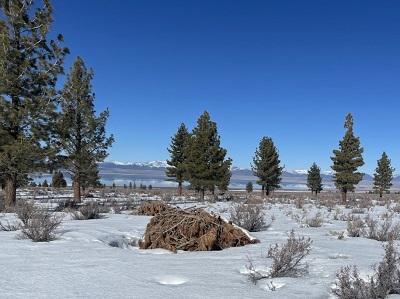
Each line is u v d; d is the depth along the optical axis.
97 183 44.81
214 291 5.43
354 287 5.32
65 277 6.02
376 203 38.12
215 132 43.84
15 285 5.54
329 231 12.48
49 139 22.94
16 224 12.80
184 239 9.55
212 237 9.38
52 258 7.46
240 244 9.96
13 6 21.84
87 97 32.44
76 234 10.45
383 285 5.32
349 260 7.50
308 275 6.43
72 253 8.01
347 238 11.16
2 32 21.69
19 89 22.03
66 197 37.66
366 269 6.66
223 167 42.62
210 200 36.66
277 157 55.56
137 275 6.24
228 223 10.40
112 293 5.25
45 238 9.66
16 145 20.62
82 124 31.33
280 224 15.34
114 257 7.68
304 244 7.48
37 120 22.02
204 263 7.32
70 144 30.86
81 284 5.64
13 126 21.72
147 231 10.16
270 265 7.05
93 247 8.75
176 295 5.21
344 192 45.81
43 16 22.47
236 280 6.03
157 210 18.50
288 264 6.62
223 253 8.68
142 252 9.07
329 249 8.84
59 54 22.86
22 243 9.20
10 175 21.94
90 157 31.50
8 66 21.84
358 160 45.50
